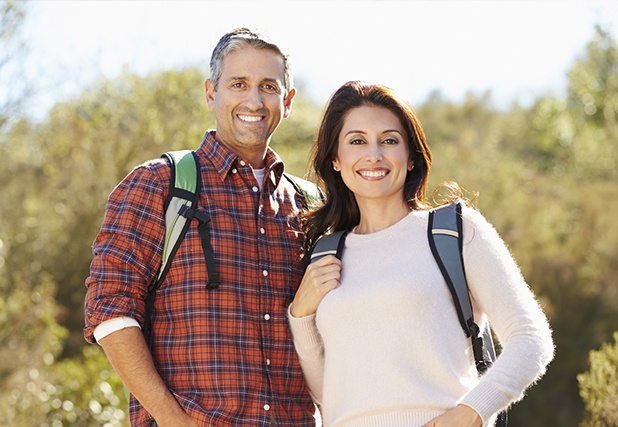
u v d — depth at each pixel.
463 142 20.38
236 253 3.69
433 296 3.38
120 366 3.52
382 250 3.57
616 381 5.96
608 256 15.70
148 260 3.62
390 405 3.30
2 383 9.57
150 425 3.64
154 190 3.66
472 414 3.17
